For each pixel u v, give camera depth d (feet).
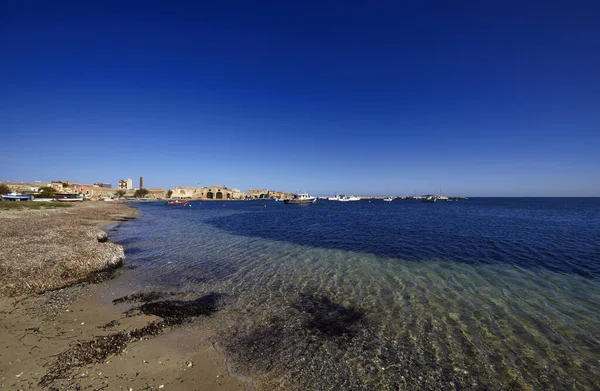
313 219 174.50
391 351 25.68
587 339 27.71
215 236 97.96
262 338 27.61
